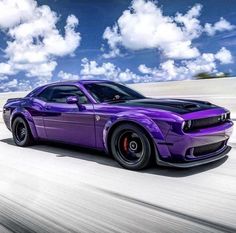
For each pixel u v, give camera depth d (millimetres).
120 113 4551
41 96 6176
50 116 5738
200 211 3066
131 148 4566
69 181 4180
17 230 2787
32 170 4785
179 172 4371
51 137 5863
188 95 20734
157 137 4168
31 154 5879
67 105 5477
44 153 5906
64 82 5863
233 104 13258
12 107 6672
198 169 4469
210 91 23234
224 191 3586
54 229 2779
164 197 3480
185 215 2982
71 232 2711
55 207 3295
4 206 3377
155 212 3076
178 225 2771
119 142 4652
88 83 5578
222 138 4500
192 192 3596
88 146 5195
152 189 3754
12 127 6742
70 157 5512
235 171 4305
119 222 2875
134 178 4199
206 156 4363
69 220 2959
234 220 2844
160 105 4570
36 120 6082
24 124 6410
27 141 6473
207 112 4402
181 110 4309
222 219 2871
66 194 3682
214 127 4395
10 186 4051
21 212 3197
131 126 4398
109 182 4078
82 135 5207
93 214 3076
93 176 4363
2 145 6910
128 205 3281
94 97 5184
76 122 5234
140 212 3088
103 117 4777
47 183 4121
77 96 5375
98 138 4957
